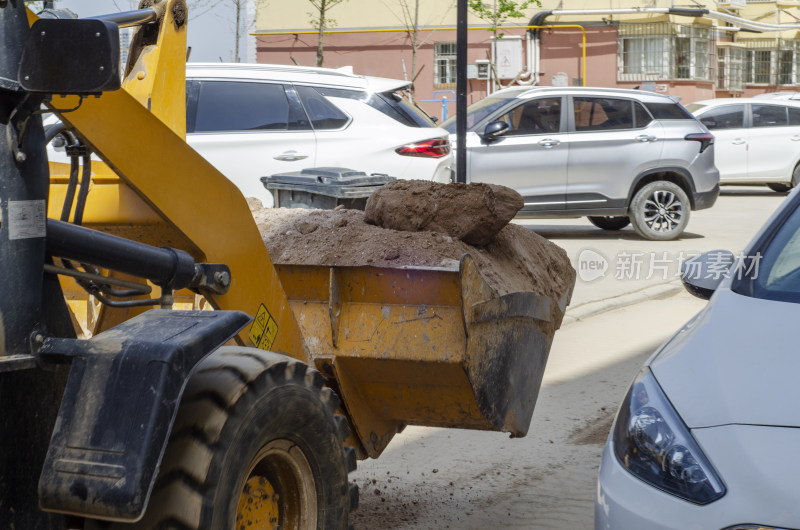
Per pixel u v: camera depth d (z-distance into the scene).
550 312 4.12
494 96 13.52
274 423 2.62
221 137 9.23
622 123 12.91
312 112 9.51
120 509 2.10
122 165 2.61
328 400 2.88
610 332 7.94
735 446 2.59
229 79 9.41
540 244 4.50
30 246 2.20
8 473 2.26
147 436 2.15
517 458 4.80
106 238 2.45
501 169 12.77
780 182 18.91
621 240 13.12
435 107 31.19
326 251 3.64
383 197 3.87
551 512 4.07
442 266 3.50
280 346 3.25
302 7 31.58
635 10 30.45
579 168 12.79
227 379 2.51
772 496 2.44
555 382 6.31
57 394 2.38
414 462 4.75
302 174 5.50
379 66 31.56
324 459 2.88
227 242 2.97
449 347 3.38
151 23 3.41
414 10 31.00
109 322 3.48
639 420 2.82
